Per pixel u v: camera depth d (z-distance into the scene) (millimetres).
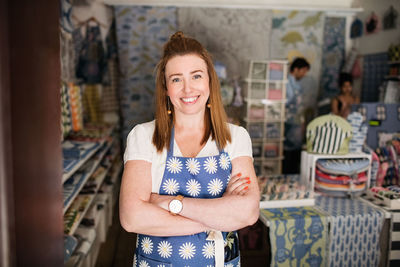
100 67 5734
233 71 5945
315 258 2518
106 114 5914
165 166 1467
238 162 1509
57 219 1038
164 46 1471
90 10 5559
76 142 3729
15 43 753
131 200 1372
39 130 887
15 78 750
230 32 5859
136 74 5859
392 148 3307
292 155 6145
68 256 2242
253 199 1424
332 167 2951
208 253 1449
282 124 5438
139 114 5945
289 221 2451
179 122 1508
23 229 778
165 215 1367
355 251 2584
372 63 5762
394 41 5227
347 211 2635
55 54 1038
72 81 5320
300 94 6113
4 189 695
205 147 1509
